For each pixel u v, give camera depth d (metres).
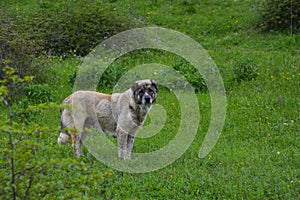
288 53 15.94
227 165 8.51
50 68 14.03
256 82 13.41
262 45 17.03
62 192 5.21
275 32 18.06
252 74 13.70
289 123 10.72
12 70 5.27
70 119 8.77
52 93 12.16
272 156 8.91
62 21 17.20
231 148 9.43
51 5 20.59
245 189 7.43
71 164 5.12
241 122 10.86
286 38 17.19
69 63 15.07
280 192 7.36
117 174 8.11
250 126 10.59
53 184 5.09
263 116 11.09
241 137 10.12
